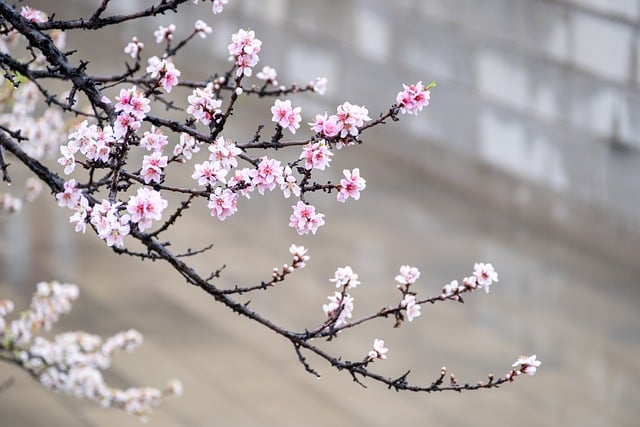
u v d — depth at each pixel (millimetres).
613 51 16688
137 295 14086
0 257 14945
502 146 19094
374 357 3648
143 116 3197
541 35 17969
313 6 22859
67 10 30172
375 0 21328
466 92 19688
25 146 6984
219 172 3324
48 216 16781
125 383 11742
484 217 18656
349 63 22219
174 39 26703
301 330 13430
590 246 17312
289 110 3404
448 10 19750
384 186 20016
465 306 14617
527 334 13781
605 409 11859
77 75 3424
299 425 11195
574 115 17609
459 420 11484
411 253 16578
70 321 13117
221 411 11367
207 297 14234
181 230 16578
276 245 16406
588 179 17438
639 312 14703
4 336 6594
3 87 5859
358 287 15031
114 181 3225
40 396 11312
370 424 11320
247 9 24609
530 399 12055
